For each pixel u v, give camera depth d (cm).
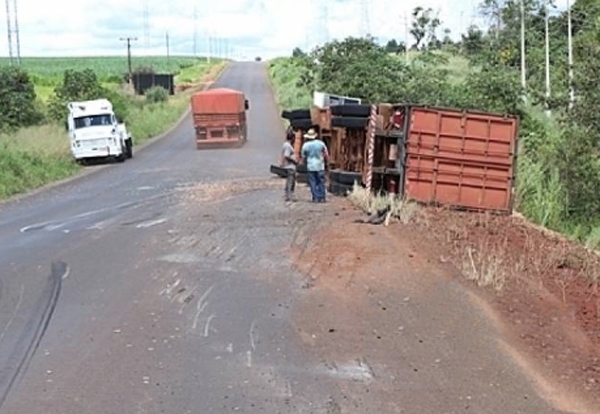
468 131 1836
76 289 1119
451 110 1828
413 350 841
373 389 730
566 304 1060
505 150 1848
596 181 2147
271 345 855
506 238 1516
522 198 2041
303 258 1284
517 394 730
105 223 1741
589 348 882
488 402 707
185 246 1419
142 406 686
